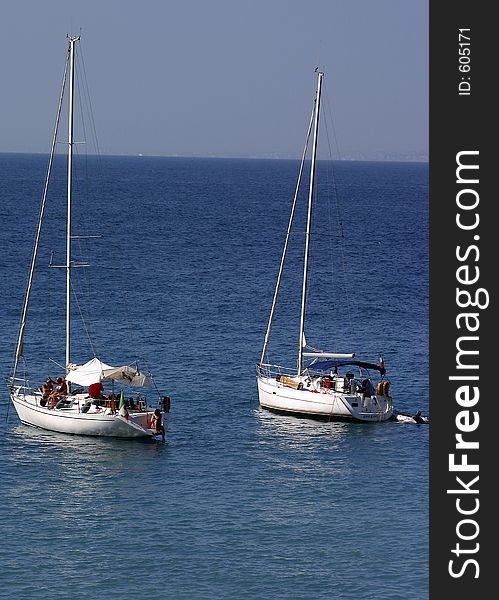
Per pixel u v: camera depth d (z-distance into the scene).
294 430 155.88
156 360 197.38
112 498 127.06
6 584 104.88
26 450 143.50
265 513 123.56
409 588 106.06
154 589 104.69
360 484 133.50
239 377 186.50
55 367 191.88
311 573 108.56
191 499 127.44
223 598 103.25
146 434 148.38
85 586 105.00
